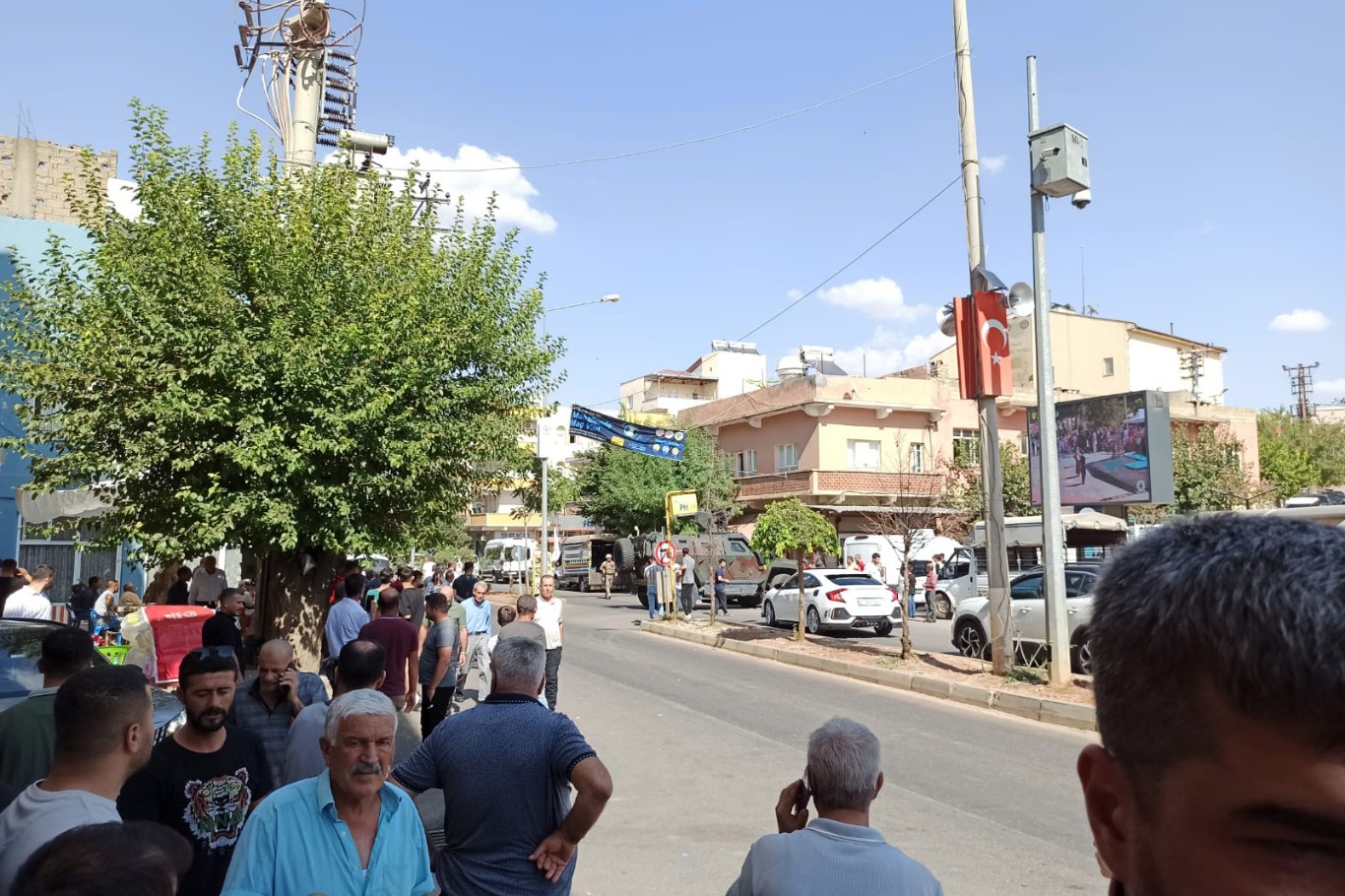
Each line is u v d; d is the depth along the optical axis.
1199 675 0.86
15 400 16.22
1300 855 0.81
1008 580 13.16
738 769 8.87
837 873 2.72
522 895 3.38
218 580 14.05
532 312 12.42
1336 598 0.80
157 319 9.39
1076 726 10.67
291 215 10.55
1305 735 0.80
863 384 38.69
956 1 13.50
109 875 1.48
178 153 10.71
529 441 19.69
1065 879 5.85
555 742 3.52
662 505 37.44
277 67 15.13
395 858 3.00
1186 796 0.87
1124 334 45.38
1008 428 41.31
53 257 10.35
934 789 8.08
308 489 9.76
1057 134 11.52
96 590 14.62
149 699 2.98
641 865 6.16
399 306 10.32
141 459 9.42
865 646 16.83
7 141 19.84
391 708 3.05
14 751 4.01
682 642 19.95
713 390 65.94
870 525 36.47
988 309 13.28
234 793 3.67
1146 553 0.96
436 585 22.44
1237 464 34.22
